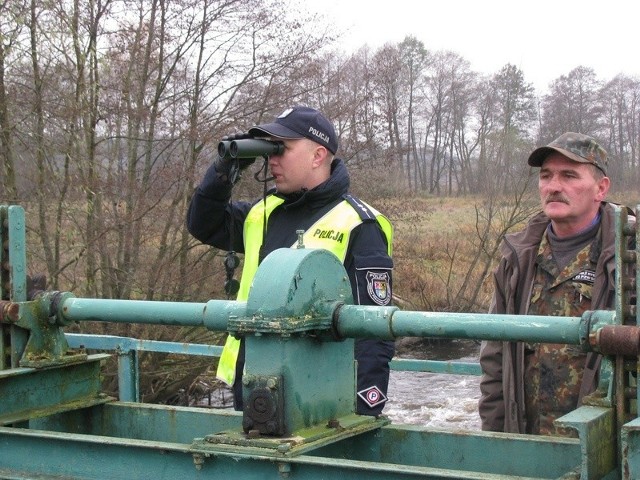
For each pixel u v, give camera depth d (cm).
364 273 304
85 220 972
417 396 1077
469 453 261
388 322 234
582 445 192
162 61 1029
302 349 234
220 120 1030
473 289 1533
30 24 923
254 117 1082
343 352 256
